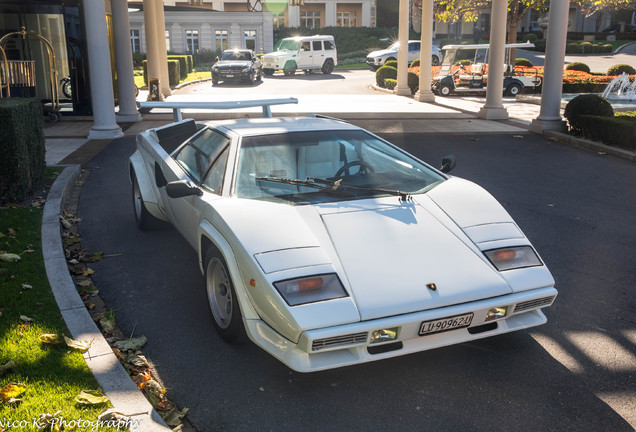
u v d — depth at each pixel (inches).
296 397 120.0
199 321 153.7
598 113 464.4
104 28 435.8
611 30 2388.0
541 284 126.7
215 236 133.6
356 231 130.1
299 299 111.3
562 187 313.0
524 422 112.3
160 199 200.1
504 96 940.6
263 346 118.5
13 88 529.3
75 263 191.2
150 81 743.1
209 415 113.7
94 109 448.1
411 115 622.2
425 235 132.0
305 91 952.9
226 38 1628.9
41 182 278.2
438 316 114.3
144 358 132.2
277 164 154.2
